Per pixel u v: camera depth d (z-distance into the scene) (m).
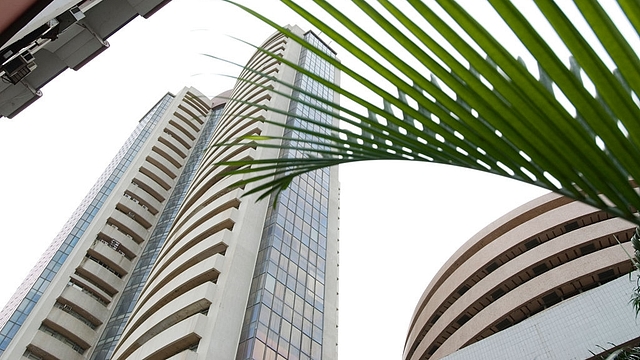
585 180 1.27
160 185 64.00
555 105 1.24
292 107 46.31
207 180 44.50
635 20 1.11
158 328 31.00
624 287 21.56
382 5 1.29
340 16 1.33
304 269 35.66
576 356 21.09
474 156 1.38
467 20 1.22
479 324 31.33
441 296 39.34
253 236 35.38
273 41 61.62
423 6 1.24
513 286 33.19
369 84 1.44
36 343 40.97
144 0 11.19
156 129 70.50
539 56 1.19
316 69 55.53
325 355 31.30
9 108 9.94
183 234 39.28
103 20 10.79
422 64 1.33
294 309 31.92
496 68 1.25
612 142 1.23
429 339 37.41
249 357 26.47
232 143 1.70
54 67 10.31
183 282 32.47
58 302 45.66
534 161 1.31
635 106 1.18
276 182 1.59
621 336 20.38
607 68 1.17
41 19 5.87
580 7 1.12
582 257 29.20
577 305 22.56
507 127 1.31
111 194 58.03
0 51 5.69
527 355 22.61
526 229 35.41
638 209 1.22
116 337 44.09
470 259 38.28
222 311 28.84
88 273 49.06
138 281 50.62
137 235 56.25
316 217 41.84
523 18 1.17
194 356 25.80
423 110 1.41
